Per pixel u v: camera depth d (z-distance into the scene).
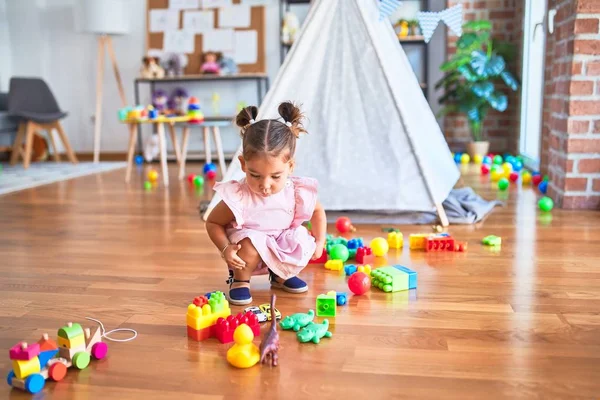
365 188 2.63
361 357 1.33
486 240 2.30
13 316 1.63
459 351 1.36
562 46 2.98
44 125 5.14
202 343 1.43
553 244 2.28
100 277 1.97
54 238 2.54
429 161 2.66
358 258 2.11
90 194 3.68
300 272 2.00
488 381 1.22
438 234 2.30
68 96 5.85
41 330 1.53
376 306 1.65
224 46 5.47
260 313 1.55
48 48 5.80
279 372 1.27
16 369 1.21
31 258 2.23
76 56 5.78
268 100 2.58
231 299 1.70
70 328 1.31
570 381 1.21
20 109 5.02
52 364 1.24
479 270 1.97
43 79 5.57
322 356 1.34
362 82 2.57
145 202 3.37
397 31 5.20
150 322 1.57
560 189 3.01
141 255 2.24
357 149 2.63
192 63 5.52
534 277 1.89
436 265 2.04
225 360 1.33
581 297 1.70
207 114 5.65
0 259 2.22
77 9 5.21
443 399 1.15
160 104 5.23
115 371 1.29
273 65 5.55
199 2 5.48
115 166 5.09
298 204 1.77
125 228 2.71
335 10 2.57
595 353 1.34
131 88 5.75
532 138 4.58
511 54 4.86
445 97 4.93
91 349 1.34
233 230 1.77
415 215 2.73
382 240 2.18
